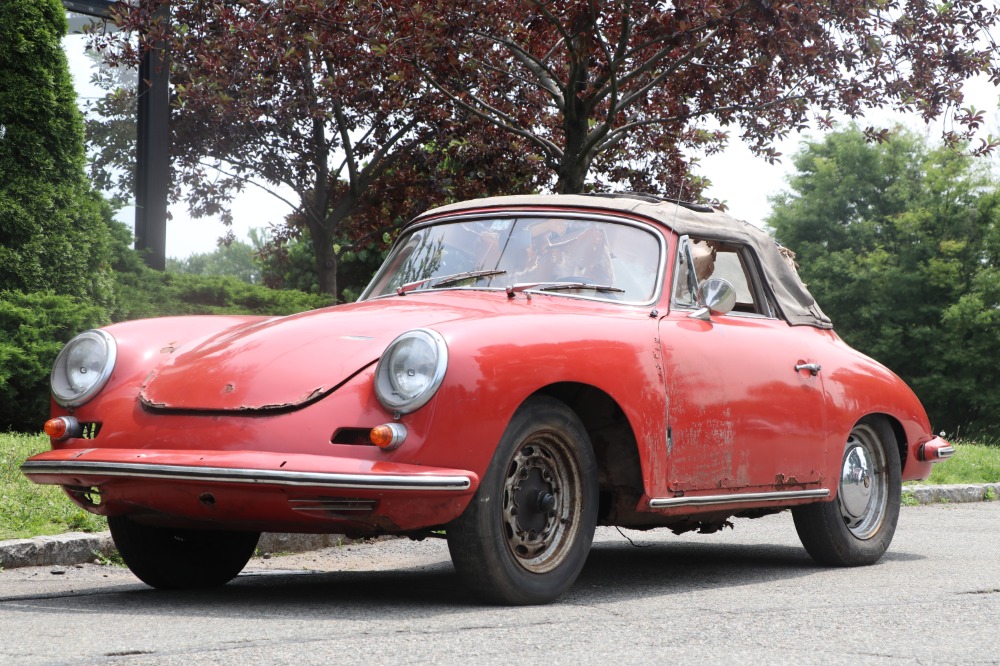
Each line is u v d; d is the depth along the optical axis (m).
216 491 3.66
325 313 4.30
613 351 4.20
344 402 3.66
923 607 3.95
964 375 38.91
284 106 15.72
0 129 9.90
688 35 11.71
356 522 3.65
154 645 3.05
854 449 5.53
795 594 4.33
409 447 3.57
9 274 9.63
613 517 4.40
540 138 13.16
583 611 3.78
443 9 11.89
